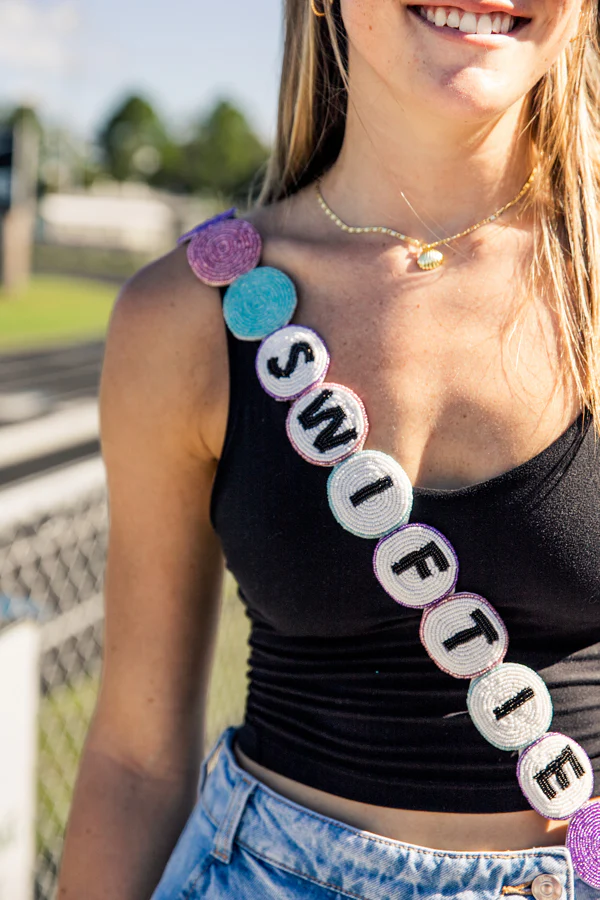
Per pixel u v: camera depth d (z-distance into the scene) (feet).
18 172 81.00
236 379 3.67
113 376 3.90
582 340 3.57
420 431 3.50
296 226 3.96
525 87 3.39
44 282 94.53
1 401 35.76
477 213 3.76
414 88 3.36
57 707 11.47
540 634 3.41
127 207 167.63
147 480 3.94
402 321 3.60
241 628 9.78
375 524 3.40
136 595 4.08
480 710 3.35
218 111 247.91
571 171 3.76
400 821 3.41
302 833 3.48
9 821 6.26
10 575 13.42
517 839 3.38
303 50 4.16
